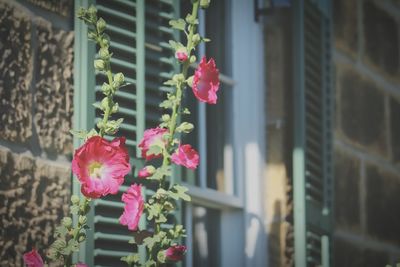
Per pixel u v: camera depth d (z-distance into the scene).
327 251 4.27
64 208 3.17
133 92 3.33
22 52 3.08
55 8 3.21
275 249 4.19
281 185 4.23
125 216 2.82
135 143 3.29
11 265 2.98
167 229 3.32
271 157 4.26
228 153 4.13
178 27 2.97
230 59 4.20
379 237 5.10
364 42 5.17
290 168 4.24
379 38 5.33
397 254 5.28
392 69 5.45
